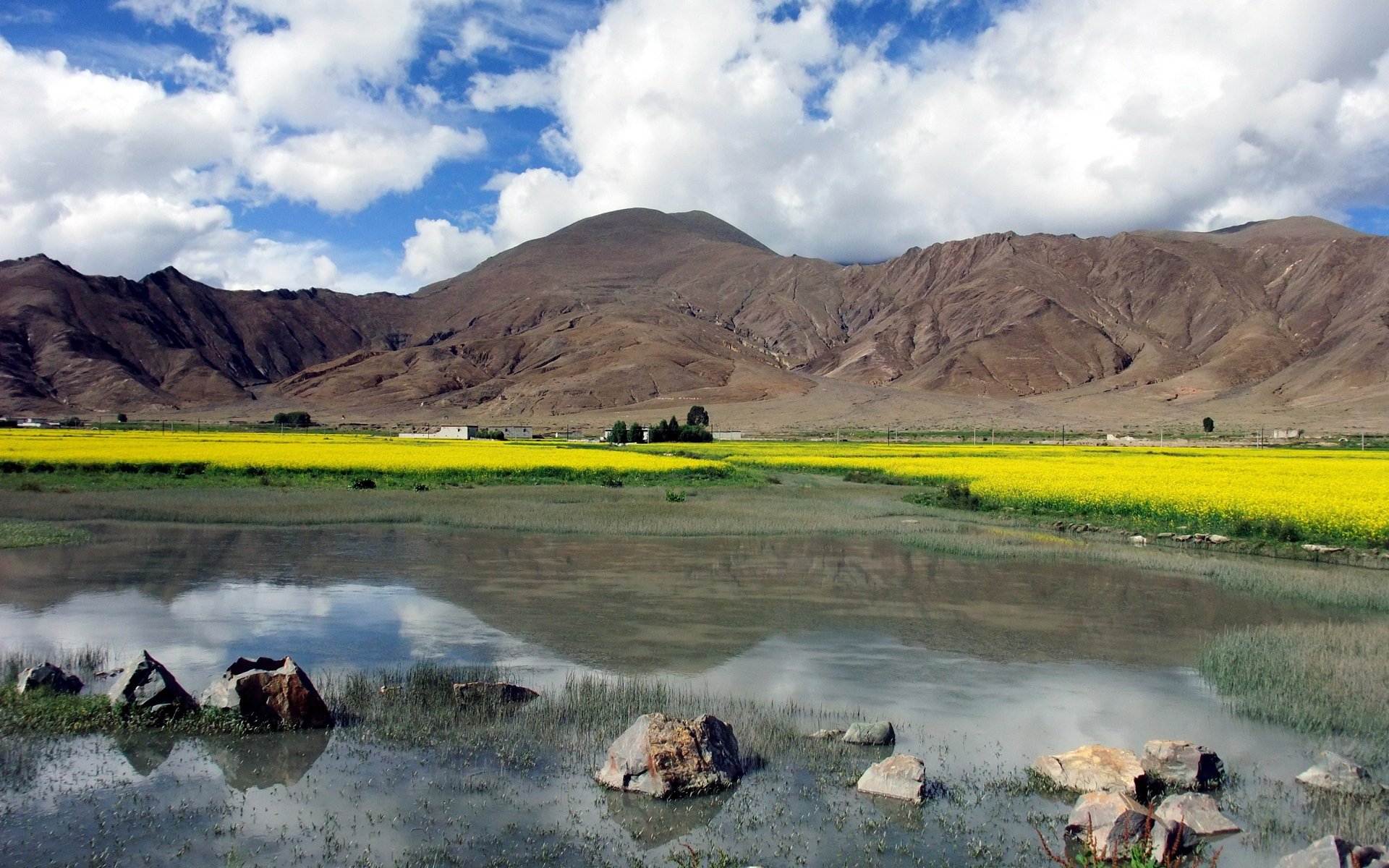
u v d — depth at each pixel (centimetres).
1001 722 1248
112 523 3008
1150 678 1452
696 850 894
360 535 2883
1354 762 1073
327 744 1125
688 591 2088
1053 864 875
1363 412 17575
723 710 1252
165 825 919
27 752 1084
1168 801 975
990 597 2066
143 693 1179
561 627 1728
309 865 849
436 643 1605
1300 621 1867
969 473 5097
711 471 5159
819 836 926
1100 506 3562
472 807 972
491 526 3053
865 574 2330
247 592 2006
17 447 5791
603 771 1038
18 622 1698
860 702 1320
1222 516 3166
